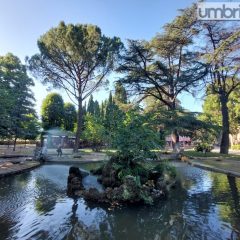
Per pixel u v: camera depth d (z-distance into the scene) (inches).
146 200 345.4
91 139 1341.0
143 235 248.2
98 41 1159.0
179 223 278.2
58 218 291.3
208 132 1214.3
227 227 266.4
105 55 1200.8
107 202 349.4
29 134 1275.8
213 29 1123.9
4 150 1208.8
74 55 1169.4
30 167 669.9
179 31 1152.2
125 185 356.2
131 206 336.8
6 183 483.5
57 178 543.2
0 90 852.0
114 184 427.8
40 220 284.5
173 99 1251.2
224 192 418.3
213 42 1167.0
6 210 318.7
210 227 266.8
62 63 1218.0
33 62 1208.8
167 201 363.9
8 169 593.3
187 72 1166.3
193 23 1125.1
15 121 1141.1
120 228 264.1
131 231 256.8
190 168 719.7
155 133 476.4
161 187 415.2
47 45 1165.7
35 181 506.3
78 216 298.5
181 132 1118.4
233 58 952.9
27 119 1251.8
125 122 475.5
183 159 946.7
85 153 1178.0
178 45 1209.4
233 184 483.5
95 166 760.3
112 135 470.9
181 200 369.1
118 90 1278.3
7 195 392.5
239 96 1534.2
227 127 1229.1
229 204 349.7
